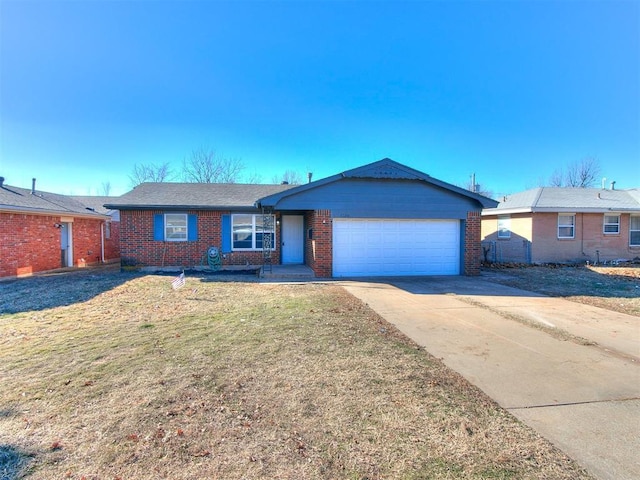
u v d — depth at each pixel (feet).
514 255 58.49
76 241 52.54
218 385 11.56
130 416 9.57
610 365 13.79
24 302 25.27
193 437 8.61
